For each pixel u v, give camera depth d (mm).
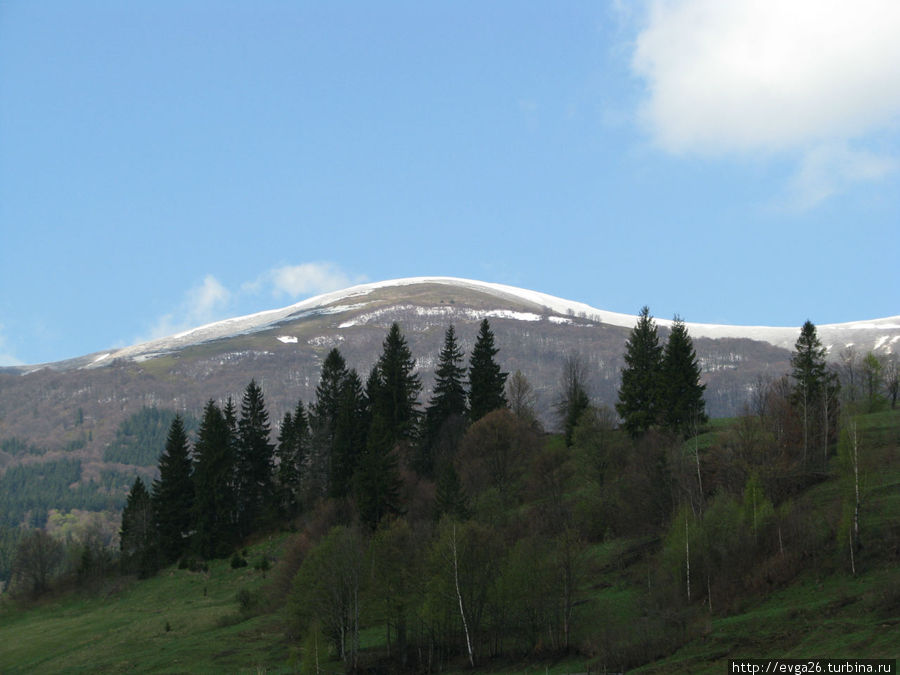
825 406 94500
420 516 105562
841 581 61938
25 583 132125
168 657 77562
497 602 70062
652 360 121312
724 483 87375
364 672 69062
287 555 97438
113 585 123875
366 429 132500
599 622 69500
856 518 66000
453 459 117562
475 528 74812
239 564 118812
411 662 70688
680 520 71812
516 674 62844
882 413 104312
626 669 57625
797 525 69812
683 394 113375
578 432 104250
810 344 106875
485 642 72000
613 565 82375
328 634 73562
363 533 100188
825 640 51656
